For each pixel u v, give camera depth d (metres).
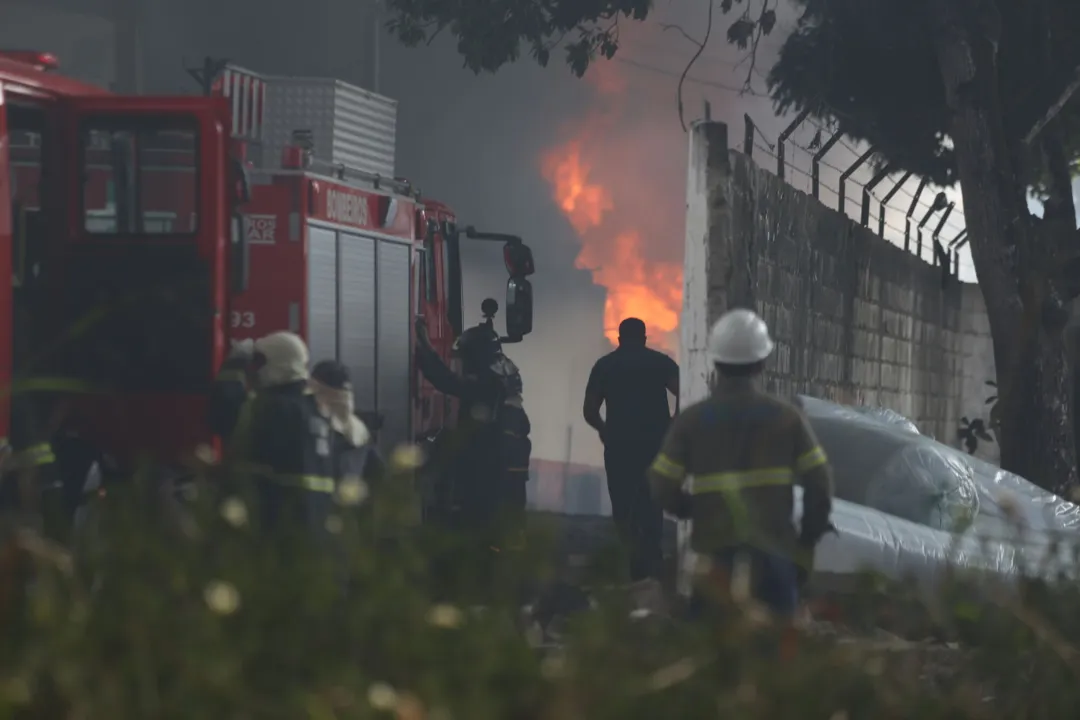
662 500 20.12
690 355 30.52
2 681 6.18
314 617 7.29
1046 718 9.52
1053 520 30.27
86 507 9.21
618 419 37.75
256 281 37.50
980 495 30.42
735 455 19.69
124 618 6.82
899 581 10.80
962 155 48.69
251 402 21.89
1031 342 46.59
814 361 42.69
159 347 31.34
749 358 20.06
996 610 10.32
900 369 61.88
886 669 8.53
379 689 6.28
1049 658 9.85
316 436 22.06
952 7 48.78
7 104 29.70
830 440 30.64
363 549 7.91
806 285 41.22
